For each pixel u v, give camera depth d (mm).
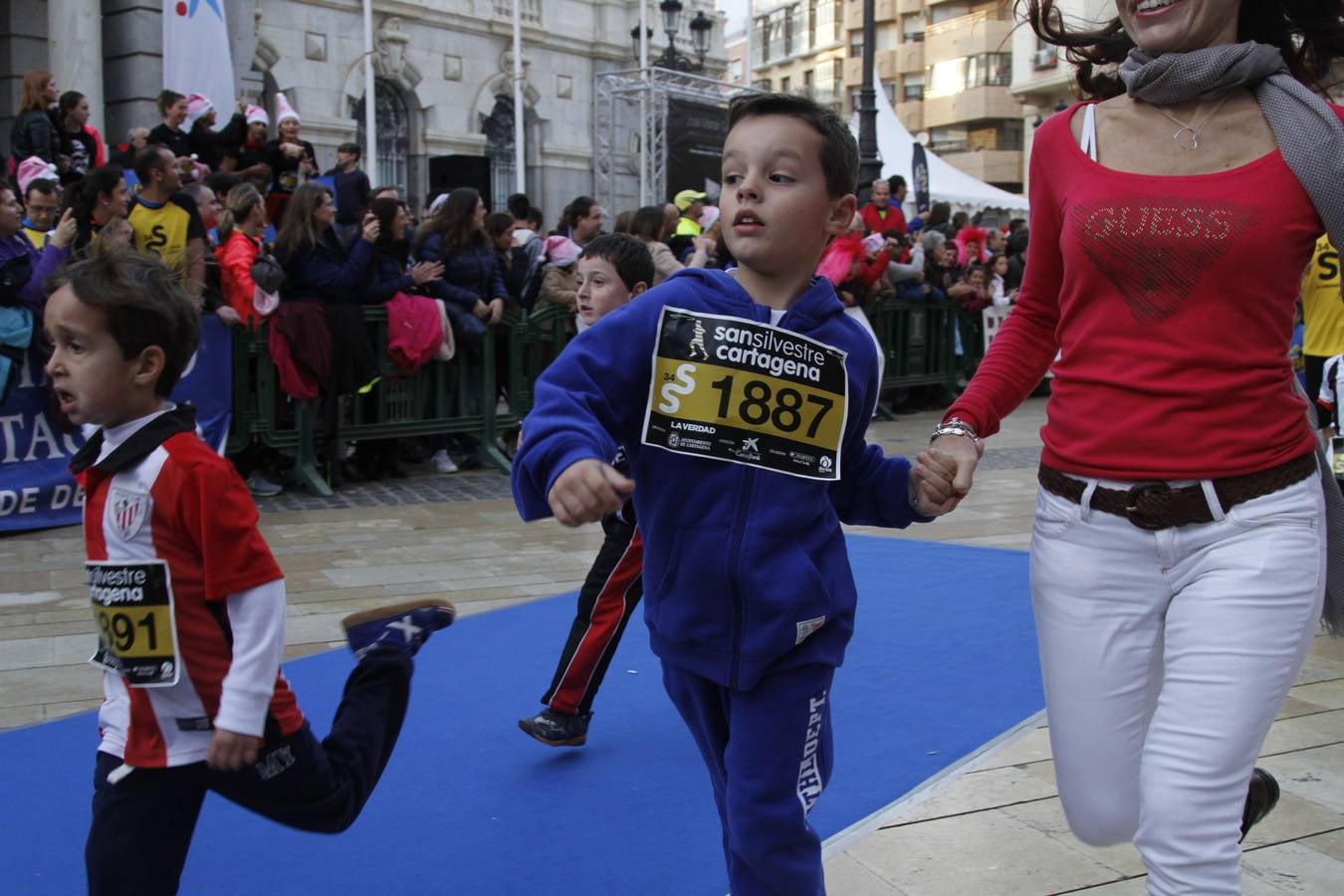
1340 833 2912
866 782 3291
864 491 2199
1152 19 2000
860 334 2160
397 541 6438
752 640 1956
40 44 14414
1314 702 3875
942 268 12734
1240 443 1895
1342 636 2082
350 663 4309
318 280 7598
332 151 23000
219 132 9695
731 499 1972
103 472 2023
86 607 5055
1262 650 1844
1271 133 1921
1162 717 1896
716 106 23922
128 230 6121
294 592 5289
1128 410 1956
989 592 5410
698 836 2967
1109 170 1998
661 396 1980
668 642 2029
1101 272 1966
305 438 7734
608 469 1677
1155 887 1867
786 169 1974
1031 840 2898
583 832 2990
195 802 2082
